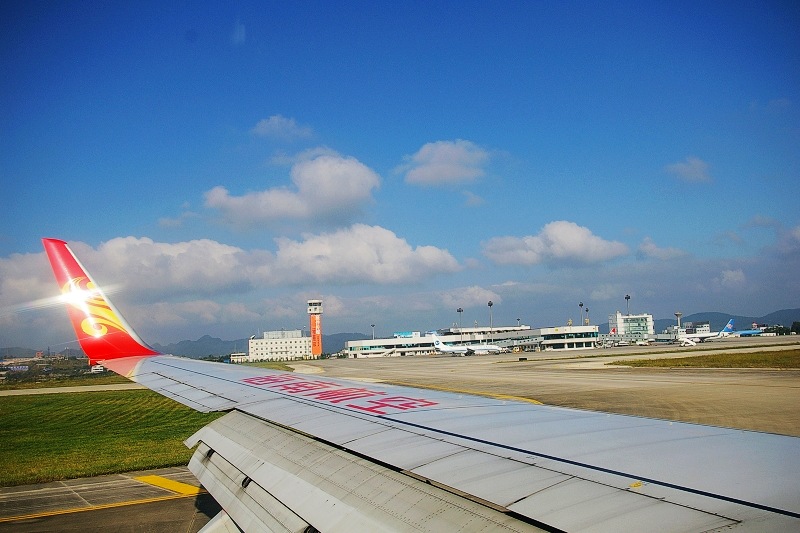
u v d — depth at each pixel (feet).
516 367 244.22
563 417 22.09
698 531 9.86
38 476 56.29
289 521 15.28
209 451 24.03
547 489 12.87
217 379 36.47
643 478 13.20
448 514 12.86
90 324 42.83
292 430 23.18
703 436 17.72
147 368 40.45
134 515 42.57
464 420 21.75
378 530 12.94
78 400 158.10
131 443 79.71
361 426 21.80
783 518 10.18
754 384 133.90
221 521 20.17
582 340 561.43
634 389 129.18
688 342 465.47
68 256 42.63
